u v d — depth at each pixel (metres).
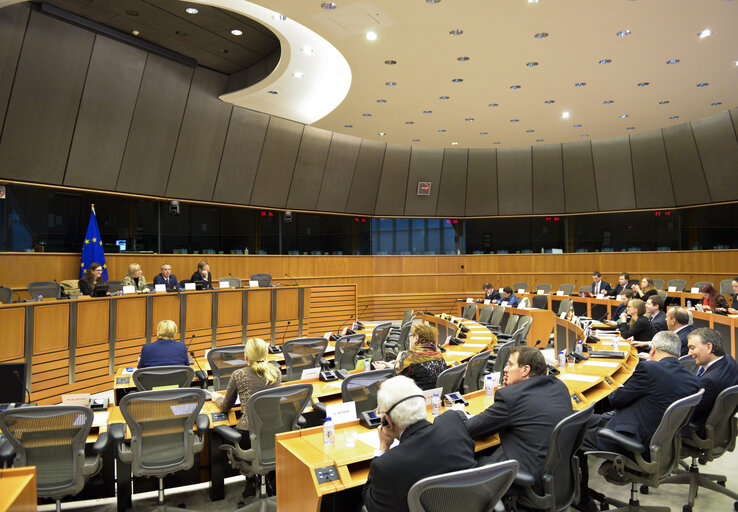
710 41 7.45
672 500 4.04
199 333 8.82
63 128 9.40
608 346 6.55
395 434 2.58
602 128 12.22
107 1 8.11
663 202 14.74
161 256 11.75
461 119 11.48
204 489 4.43
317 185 14.50
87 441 3.80
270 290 10.02
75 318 6.95
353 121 11.71
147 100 10.30
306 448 2.94
